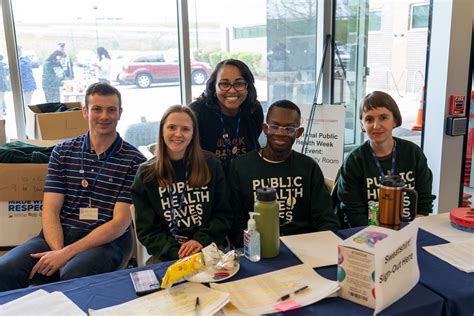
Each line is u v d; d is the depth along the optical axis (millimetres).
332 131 3100
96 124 1979
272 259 1329
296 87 3480
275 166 1793
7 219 2184
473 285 1136
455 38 2473
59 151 2043
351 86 3346
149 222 1693
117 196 2012
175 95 3174
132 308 1071
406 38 2838
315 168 1798
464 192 2846
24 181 2139
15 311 1064
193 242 1602
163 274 1250
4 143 2469
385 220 1460
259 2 3168
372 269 1031
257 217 1332
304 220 1812
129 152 2061
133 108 3092
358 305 1064
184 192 1728
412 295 1092
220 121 2180
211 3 3029
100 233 1902
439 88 2580
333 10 3186
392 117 1925
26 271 1771
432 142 2680
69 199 2031
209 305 1071
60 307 1080
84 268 1751
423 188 1993
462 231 1522
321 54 3316
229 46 3168
